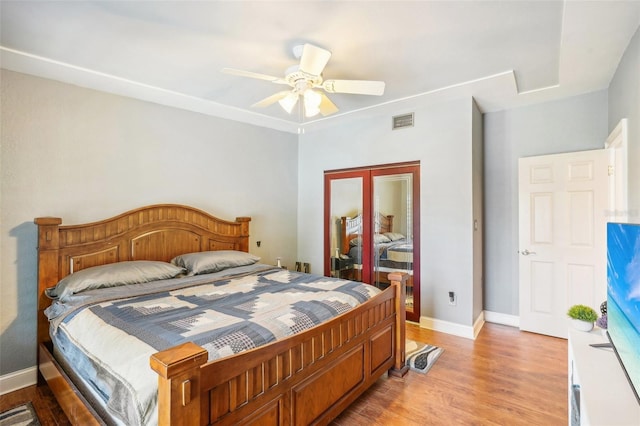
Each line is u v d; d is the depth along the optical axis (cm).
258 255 436
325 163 461
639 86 207
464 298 340
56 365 208
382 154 404
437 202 360
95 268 256
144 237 312
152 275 269
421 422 202
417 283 379
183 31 214
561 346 313
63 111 273
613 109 286
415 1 183
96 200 290
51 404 229
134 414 122
